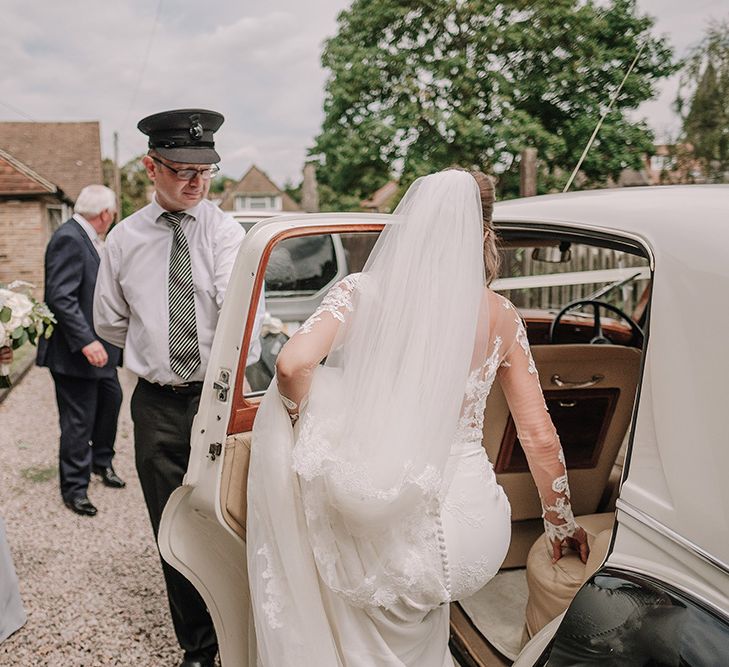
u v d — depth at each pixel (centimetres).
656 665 116
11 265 1731
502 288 313
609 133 726
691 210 142
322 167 1952
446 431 148
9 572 280
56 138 2981
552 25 1237
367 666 154
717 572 114
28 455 511
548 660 133
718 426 118
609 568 132
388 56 1595
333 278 400
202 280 233
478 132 1364
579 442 251
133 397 246
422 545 152
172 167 221
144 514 403
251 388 221
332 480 145
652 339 134
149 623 292
